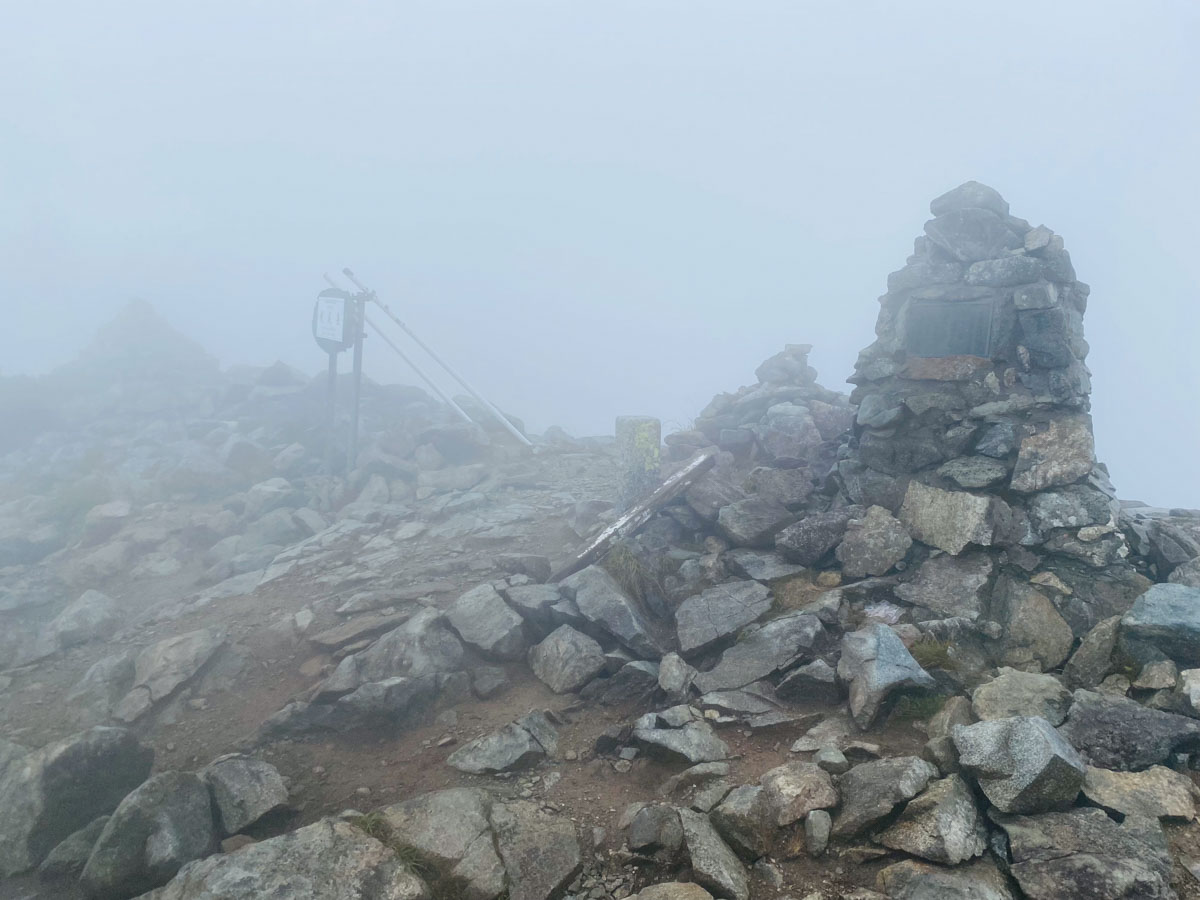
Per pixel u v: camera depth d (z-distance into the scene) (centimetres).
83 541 1478
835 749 615
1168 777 527
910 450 966
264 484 1639
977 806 535
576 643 845
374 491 1664
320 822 572
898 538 888
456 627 902
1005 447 895
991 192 1070
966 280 1030
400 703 777
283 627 988
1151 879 446
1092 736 582
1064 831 492
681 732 681
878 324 1166
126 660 902
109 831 581
